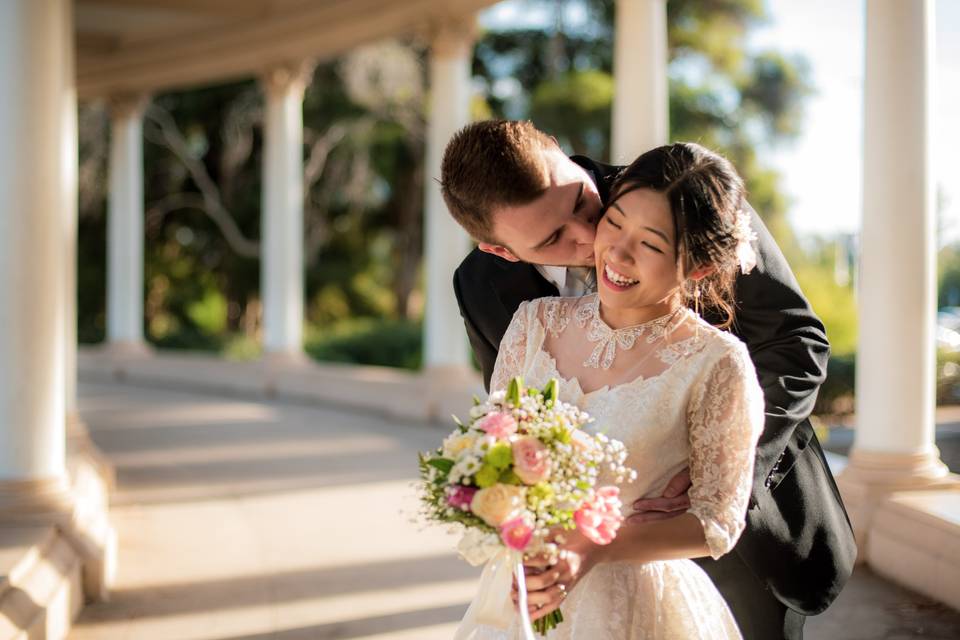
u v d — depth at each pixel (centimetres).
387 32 1240
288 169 1445
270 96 1431
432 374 1202
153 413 1293
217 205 2459
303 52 1395
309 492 812
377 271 2683
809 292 1700
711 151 231
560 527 212
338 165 2467
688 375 224
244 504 771
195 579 579
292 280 1473
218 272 2602
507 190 225
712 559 302
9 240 525
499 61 2536
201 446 1034
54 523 525
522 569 206
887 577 561
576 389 238
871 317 593
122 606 529
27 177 528
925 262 584
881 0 577
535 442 208
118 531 689
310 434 1113
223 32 1428
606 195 286
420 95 2331
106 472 792
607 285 225
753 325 292
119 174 1650
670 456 229
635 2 829
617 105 842
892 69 577
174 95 2414
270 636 486
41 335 534
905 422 585
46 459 538
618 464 226
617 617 227
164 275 2548
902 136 579
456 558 623
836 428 1425
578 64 2488
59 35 545
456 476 208
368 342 2119
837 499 303
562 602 230
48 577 473
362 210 2623
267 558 623
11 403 527
